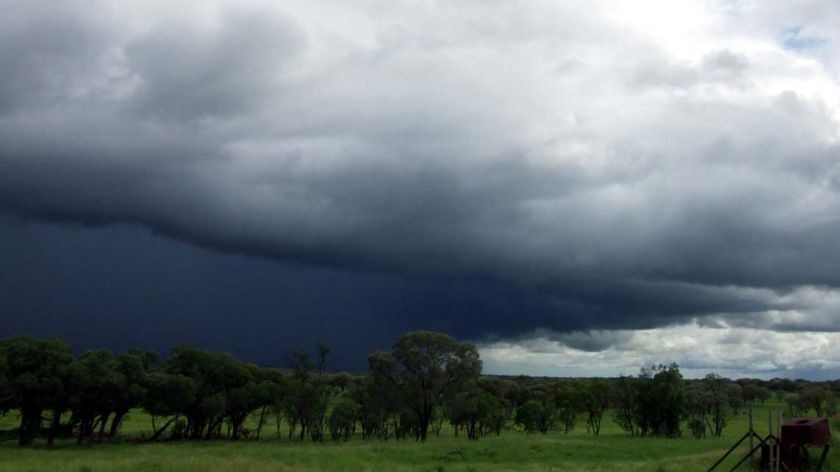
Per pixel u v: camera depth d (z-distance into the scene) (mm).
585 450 64688
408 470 47469
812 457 38781
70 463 44750
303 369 101500
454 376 95188
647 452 64312
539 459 57031
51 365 75875
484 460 55938
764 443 37719
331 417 91688
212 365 93250
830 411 112000
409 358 94062
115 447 72812
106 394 81000
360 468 48188
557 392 128375
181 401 85625
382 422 96625
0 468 40531
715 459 44125
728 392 112062
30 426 77250
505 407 113688
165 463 40188
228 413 94188
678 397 97500
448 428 120750
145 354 98875
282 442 85938
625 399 103562
